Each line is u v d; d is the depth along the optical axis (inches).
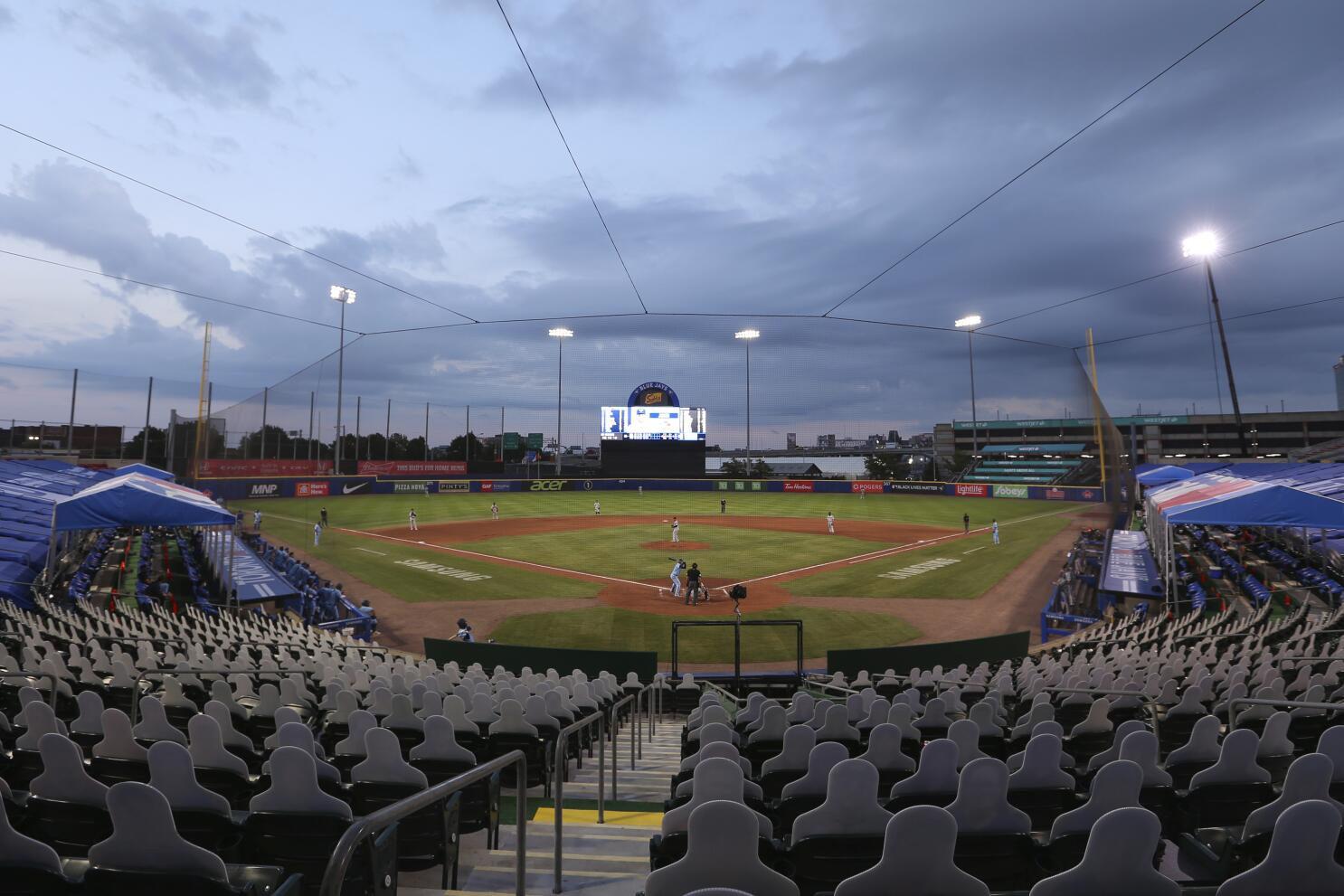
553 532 1611.7
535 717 325.4
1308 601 863.1
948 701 385.1
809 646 743.7
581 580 1065.5
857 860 160.2
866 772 159.5
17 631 485.4
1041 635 775.1
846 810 161.0
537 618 850.8
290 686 351.3
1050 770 206.2
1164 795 206.8
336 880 100.3
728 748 220.1
